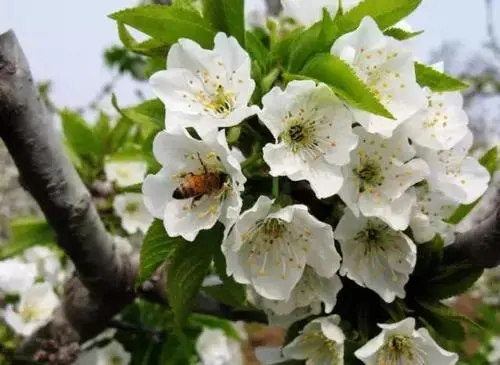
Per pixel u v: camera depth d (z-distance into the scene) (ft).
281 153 0.83
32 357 1.22
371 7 0.89
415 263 0.93
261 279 0.87
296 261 0.87
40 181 0.98
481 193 0.95
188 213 0.86
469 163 0.97
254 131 0.88
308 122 0.85
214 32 0.91
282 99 0.83
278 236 0.87
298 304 0.90
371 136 0.87
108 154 1.43
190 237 0.85
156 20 0.91
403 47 0.87
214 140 0.83
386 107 0.87
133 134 1.45
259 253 0.87
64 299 1.20
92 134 1.42
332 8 0.97
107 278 1.10
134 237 1.39
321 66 0.84
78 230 1.03
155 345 1.39
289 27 1.00
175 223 0.85
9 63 0.92
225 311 1.13
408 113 0.87
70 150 1.42
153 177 0.86
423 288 0.96
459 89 0.92
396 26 0.97
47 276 1.48
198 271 0.92
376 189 0.88
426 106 0.89
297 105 0.84
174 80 0.86
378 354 0.89
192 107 0.86
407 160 0.88
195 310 1.14
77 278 1.18
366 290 0.94
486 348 2.41
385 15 0.90
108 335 1.40
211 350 1.47
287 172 0.83
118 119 1.43
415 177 0.87
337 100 0.84
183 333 1.34
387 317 0.94
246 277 0.86
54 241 1.33
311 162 0.84
